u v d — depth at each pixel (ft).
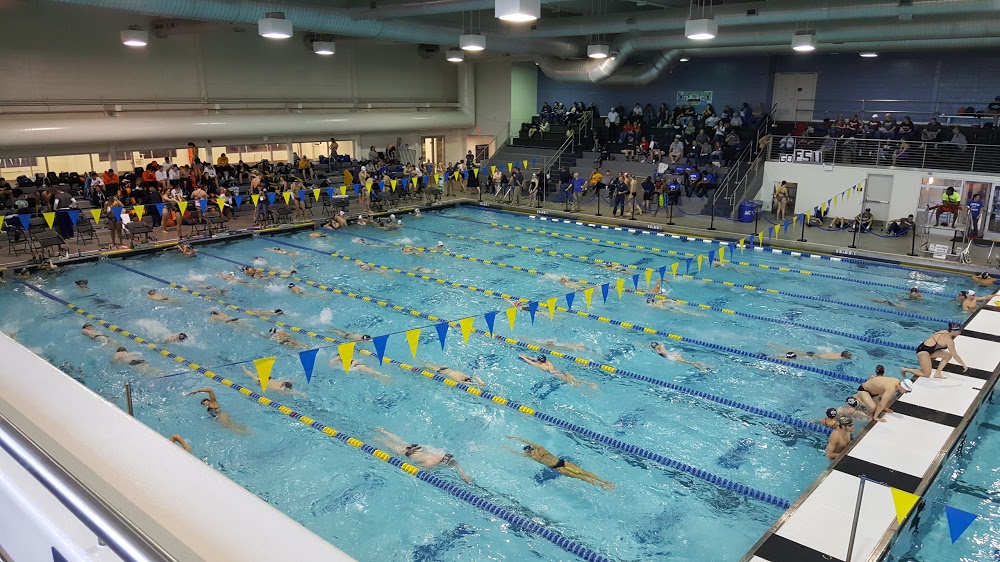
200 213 49.01
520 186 65.26
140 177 53.42
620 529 18.08
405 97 77.36
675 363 28.32
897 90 59.93
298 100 66.64
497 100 79.97
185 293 36.78
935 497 19.11
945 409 22.63
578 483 20.06
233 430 22.57
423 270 42.14
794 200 57.77
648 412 24.23
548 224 57.00
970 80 56.08
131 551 4.37
